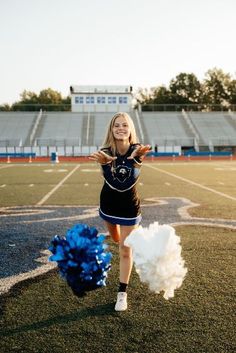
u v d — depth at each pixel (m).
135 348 2.46
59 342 2.54
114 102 48.62
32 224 6.43
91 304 3.17
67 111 48.81
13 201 9.05
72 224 6.44
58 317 2.92
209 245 4.96
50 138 40.78
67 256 2.51
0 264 4.24
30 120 45.03
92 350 2.44
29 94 84.06
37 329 2.73
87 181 13.97
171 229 2.58
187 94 76.75
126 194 3.09
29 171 19.52
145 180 14.21
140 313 2.98
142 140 41.00
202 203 8.65
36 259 4.43
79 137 41.22
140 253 2.58
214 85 76.38
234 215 7.13
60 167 23.33
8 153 36.78
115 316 2.94
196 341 2.55
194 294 3.34
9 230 5.97
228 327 2.74
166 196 9.84
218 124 45.06
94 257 2.52
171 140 41.03
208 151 39.97
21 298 3.29
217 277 3.76
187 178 15.04
